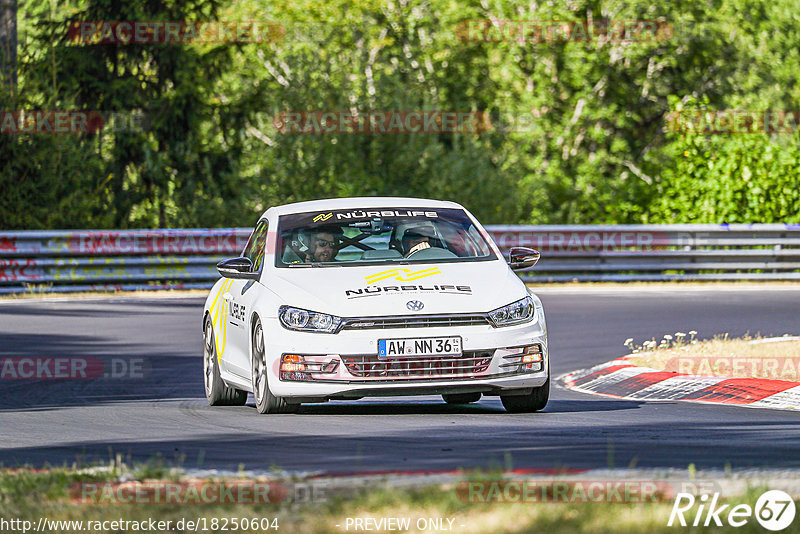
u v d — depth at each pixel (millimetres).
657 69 144500
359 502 20203
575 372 49094
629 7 136375
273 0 141000
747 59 145625
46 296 84062
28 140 99188
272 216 40125
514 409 36688
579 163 140250
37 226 99062
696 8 138375
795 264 97375
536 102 135750
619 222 129875
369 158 112875
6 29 101000
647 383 44219
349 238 38312
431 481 22719
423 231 38812
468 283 35938
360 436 31125
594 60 135375
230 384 39594
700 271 96938
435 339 34375
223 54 124000
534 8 138500
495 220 110375
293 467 25969
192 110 121500
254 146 116062
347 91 113250
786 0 149250
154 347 58125
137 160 120188
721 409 37656
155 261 89188
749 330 62500
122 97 119500
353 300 34906
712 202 108312
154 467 24984
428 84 138125
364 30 139875
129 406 40375
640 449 28297
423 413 36875
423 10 143375
